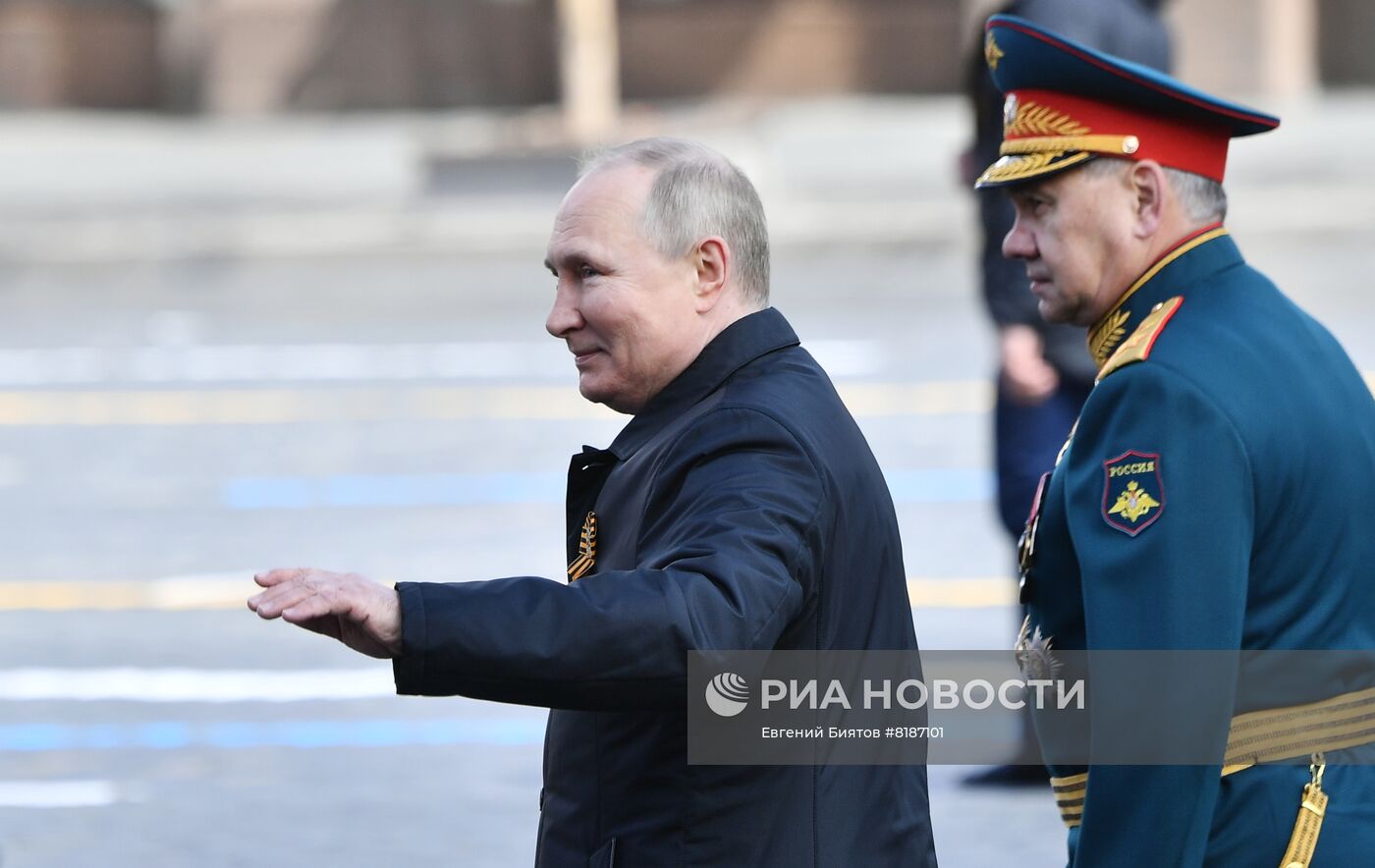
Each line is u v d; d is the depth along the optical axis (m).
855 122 95.69
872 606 8.93
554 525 32.41
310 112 114.25
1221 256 9.23
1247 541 8.64
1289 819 8.75
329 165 92.44
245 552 31.23
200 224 80.75
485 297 62.88
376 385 46.59
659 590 7.86
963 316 54.81
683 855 8.55
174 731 22.47
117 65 117.06
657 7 114.00
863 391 43.88
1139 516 8.64
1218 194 9.30
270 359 51.12
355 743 21.91
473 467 37.16
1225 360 8.81
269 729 22.47
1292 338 9.08
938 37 113.62
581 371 9.20
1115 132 9.17
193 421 42.84
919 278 63.22
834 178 87.94
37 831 19.23
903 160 89.31
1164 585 8.52
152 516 34.00
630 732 8.73
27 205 86.75
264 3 113.56
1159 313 9.07
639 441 9.09
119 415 43.81
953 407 41.59
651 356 9.03
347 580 7.78
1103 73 9.09
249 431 41.50
